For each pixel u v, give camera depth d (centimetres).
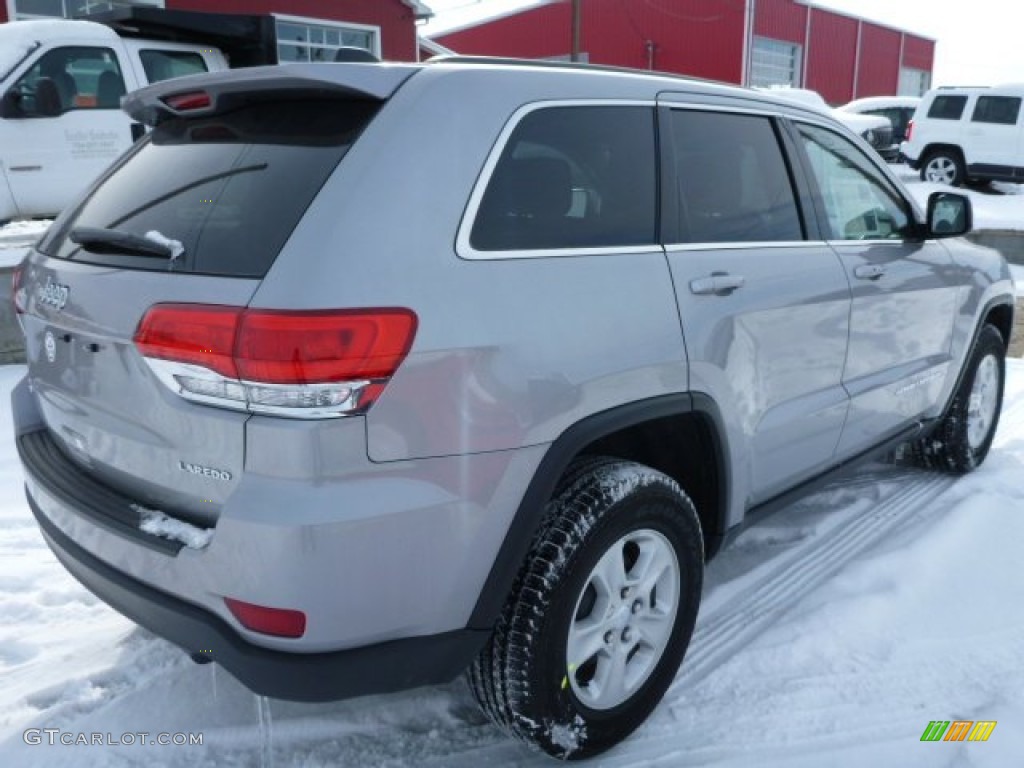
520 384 208
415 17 1773
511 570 213
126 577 213
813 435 323
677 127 276
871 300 342
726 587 334
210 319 188
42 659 286
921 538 365
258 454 185
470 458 201
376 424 188
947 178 1659
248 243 197
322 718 259
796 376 306
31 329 255
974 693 271
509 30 3381
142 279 207
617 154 255
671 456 279
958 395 435
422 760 243
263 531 182
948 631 304
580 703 232
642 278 245
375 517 188
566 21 3203
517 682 218
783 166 317
